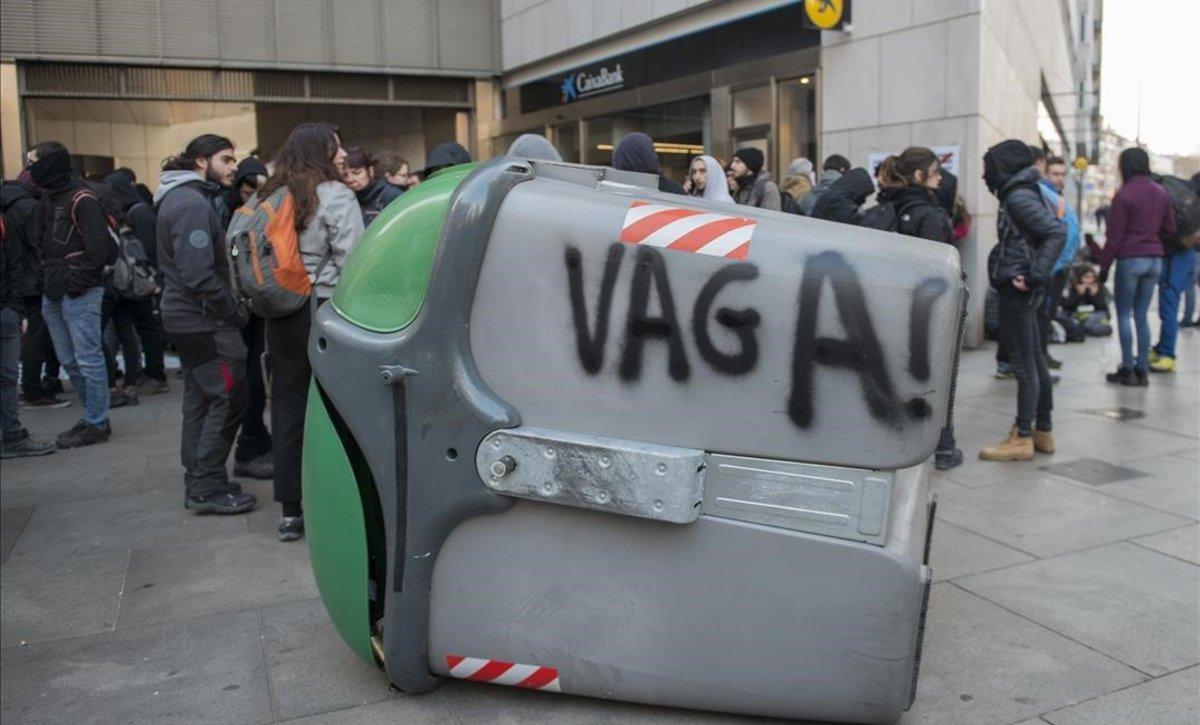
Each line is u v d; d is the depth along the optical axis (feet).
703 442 8.52
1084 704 9.37
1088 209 109.09
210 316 15.42
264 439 18.72
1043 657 10.35
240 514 16.16
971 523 14.76
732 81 41.27
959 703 9.43
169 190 15.38
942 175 22.20
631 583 8.86
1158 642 10.66
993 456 18.29
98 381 21.43
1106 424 21.16
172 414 25.03
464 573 9.21
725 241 8.37
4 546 14.80
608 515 8.79
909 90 33.27
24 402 26.23
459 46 57.16
